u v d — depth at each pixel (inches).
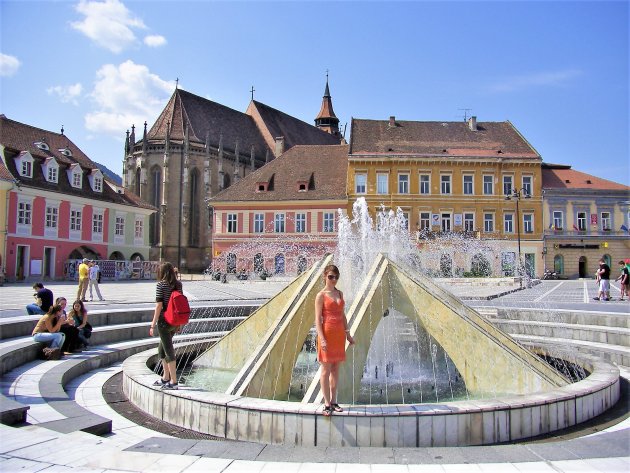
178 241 3149.6
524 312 832.3
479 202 2400.3
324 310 312.5
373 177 2397.9
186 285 1931.6
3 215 1915.6
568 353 559.2
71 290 1494.8
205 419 338.3
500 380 422.9
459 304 494.0
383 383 526.9
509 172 2423.7
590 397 370.6
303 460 261.3
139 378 411.5
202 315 850.1
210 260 3218.5
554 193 2426.2
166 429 348.8
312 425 309.4
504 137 2586.1
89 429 324.2
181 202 3166.8
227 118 3666.3
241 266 2466.8
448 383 527.2
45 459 254.4
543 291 1492.4
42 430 302.7
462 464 255.9
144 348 652.7
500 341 460.4
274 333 442.0
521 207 2413.9
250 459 261.4
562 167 2583.7
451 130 2608.3
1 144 1964.8
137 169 3223.4
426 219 2395.4
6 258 1926.7
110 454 262.8
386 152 2421.3
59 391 420.2
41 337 561.0
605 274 1104.2
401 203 2385.6
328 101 5036.9
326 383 309.7
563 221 2440.9
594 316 748.6
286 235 2443.4
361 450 276.4
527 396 351.6
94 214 2370.8
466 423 313.9
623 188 2459.4
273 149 3804.1
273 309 513.7
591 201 2448.3
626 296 1186.0
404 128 2583.7
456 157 2394.2
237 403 330.0
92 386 485.4
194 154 3245.6
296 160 2630.4
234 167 3422.7
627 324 716.7
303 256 2416.3
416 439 306.3
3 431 298.5
